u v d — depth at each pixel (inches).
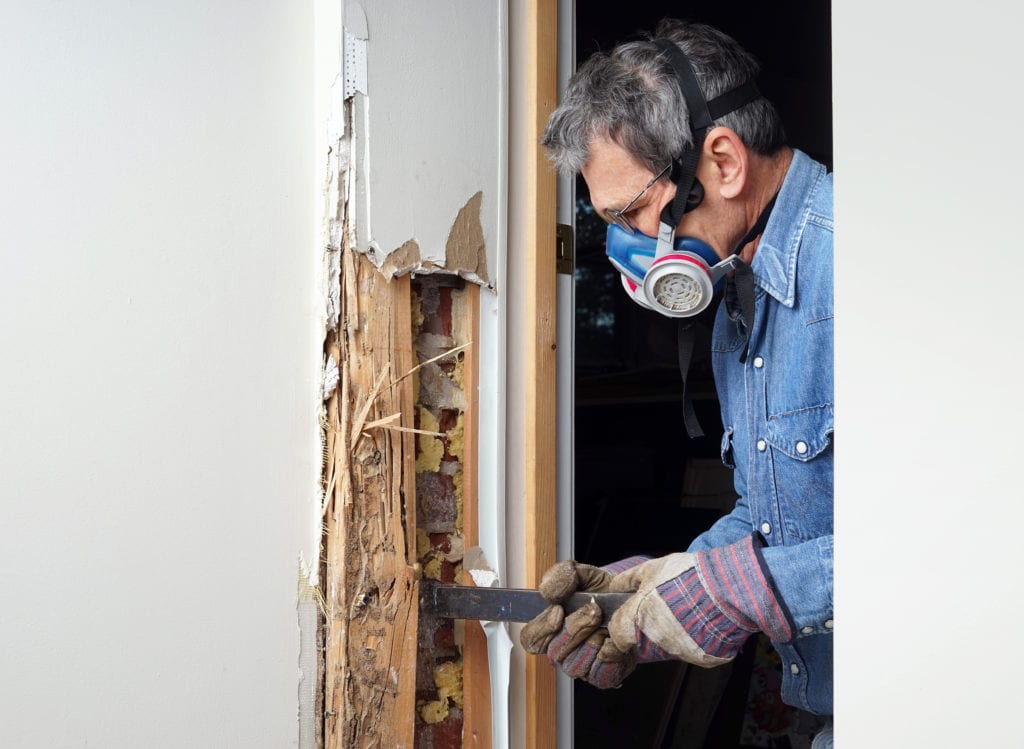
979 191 34.6
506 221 70.9
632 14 132.5
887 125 37.2
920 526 36.1
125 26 58.6
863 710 37.7
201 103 61.3
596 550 130.6
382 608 64.1
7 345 54.2
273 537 63.6
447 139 67.7
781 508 61.5
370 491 64.1
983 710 34.4
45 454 55.1
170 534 59.2
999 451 34.0
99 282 57.2
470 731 67.4
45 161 55.7
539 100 71.2
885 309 37.3
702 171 55.7
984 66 34.4
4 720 53.6
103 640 56.7
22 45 55.2
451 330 69.9
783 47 129.6
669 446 137.9
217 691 60.9
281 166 64.5
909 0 36.5
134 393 58.2
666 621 53.1
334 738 63.6
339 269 64.7
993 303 34.2
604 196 58.4
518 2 72.4
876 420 37.4
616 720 109.3
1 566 53.7
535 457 70.1
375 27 64.2
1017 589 33.5
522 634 60.8
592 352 150.9
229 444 61.8
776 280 57.8
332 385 64.4
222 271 61.8
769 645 108.7
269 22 64.2
